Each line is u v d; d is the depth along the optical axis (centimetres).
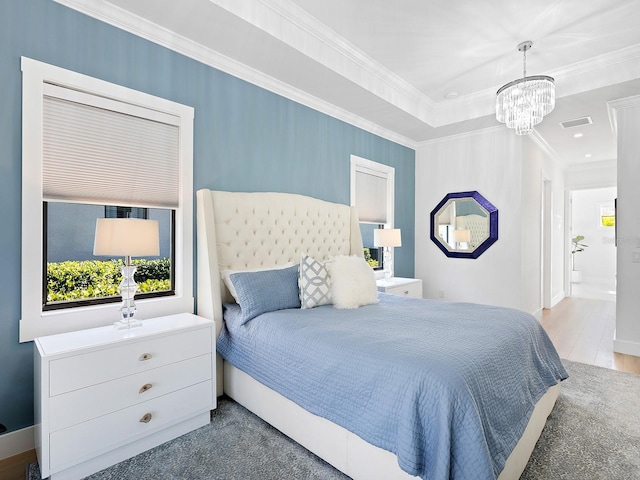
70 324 215
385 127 475
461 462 129
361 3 260
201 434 215
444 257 526
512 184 463
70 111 221
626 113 369
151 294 261
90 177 229
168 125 267
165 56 261
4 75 195
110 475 178
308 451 197
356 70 342
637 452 196
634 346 364
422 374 145
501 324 217
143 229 212
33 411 203
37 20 205
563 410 245
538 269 534
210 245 271
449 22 282
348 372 169
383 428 148
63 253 256
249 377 239
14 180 198
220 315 267
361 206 453
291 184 359
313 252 364
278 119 345
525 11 266
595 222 912
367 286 289
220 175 299
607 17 273
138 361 197
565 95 356
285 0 260
